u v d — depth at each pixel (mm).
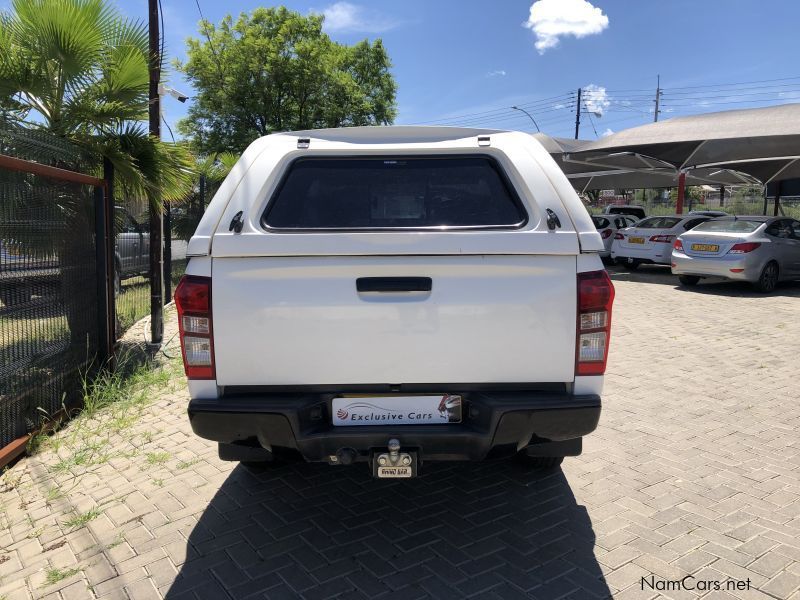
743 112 15883
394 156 3162
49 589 2895
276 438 2795
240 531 3352
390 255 2732
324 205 3082
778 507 3508
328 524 3414
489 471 4043
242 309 2762
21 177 4582
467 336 2771
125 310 9289
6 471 4227
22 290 4617
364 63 30188
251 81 26172
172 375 6422
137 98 6945
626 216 18766
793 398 5449
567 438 2850
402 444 2791
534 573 2926
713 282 13953
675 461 4148
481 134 3305
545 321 2764
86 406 5316
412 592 2797
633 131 17078
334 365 2795
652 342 7727
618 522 3371
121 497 3781
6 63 6090
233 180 2986
